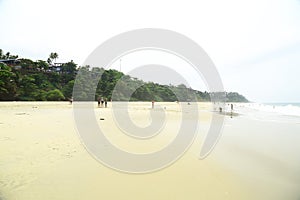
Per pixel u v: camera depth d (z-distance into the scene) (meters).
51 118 14.60
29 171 4.94
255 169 5.61
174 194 4.13
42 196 3.87
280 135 10.65
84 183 4.46
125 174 5.04
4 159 5.65
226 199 4.02
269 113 27.33
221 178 4.96
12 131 9.21
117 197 3.94
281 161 6.32
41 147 6.88
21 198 3.77
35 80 51.22
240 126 14.01
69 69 65.06
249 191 4.34
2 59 66.50
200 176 5.07
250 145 8.41
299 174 5.27
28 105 27.61
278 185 4.64
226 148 7.88
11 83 42.69
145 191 4.21
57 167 5.27
